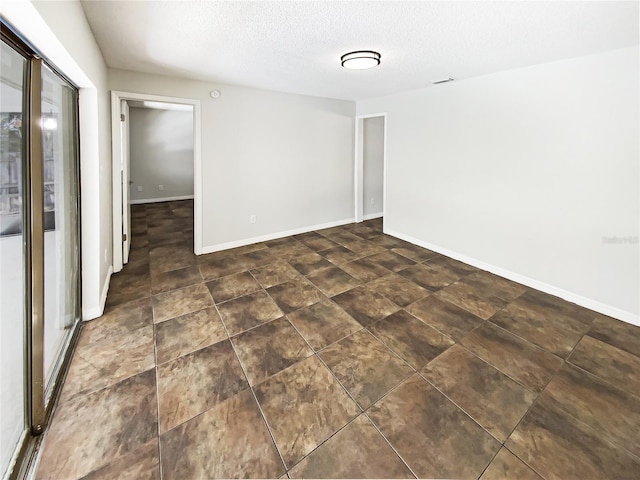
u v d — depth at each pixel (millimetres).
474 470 1270
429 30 2076
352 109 5117
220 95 3727
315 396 1658
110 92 3043
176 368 1860
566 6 1731
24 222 1336
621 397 1658
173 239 4559
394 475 1248
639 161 2270
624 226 2389
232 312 2525
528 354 2014
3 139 1314
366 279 3197
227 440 1394
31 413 1375
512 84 2975
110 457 1301
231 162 3977
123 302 2652
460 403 1617
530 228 2990
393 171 4562
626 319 2424
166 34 2182
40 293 1405
